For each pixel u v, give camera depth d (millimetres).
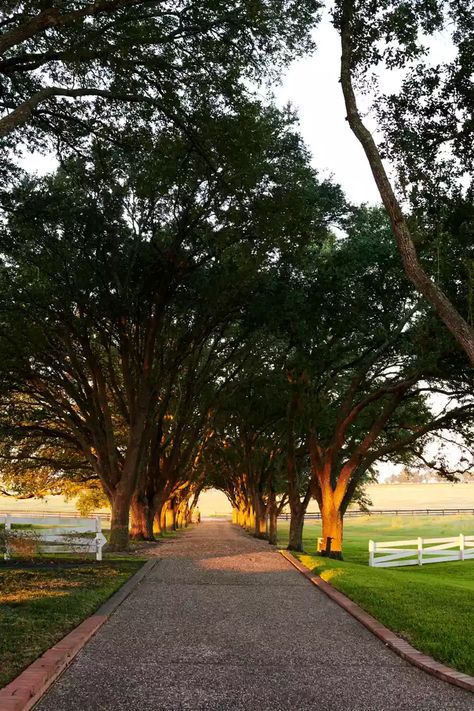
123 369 22875
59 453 36750
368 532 55500
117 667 6402
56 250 20359
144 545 25094
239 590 11984
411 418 24797
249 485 40031
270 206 18547
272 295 21438
